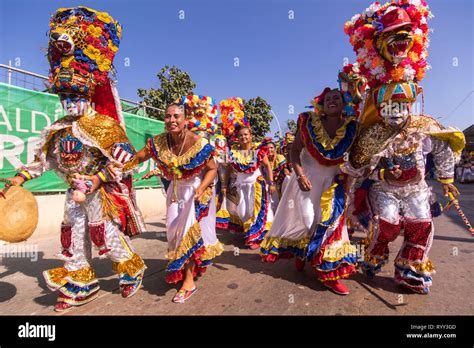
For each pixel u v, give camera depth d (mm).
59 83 2584
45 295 2982
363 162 2920
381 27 2693
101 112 3008
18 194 2422
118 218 2766
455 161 2957
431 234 2900
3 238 2301
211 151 2963
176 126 2809
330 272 2912
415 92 2736
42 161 2727
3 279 3393
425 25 2773
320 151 2967
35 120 4941
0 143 4523
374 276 3387
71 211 2756
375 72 2814
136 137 7191
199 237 2912
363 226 3426
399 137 2816
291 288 3100
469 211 8062
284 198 3410
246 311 2625
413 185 2906
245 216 4879
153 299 2871
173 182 3070
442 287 3094
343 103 3037
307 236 3273
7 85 4594
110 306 2732
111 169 2574
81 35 2557
